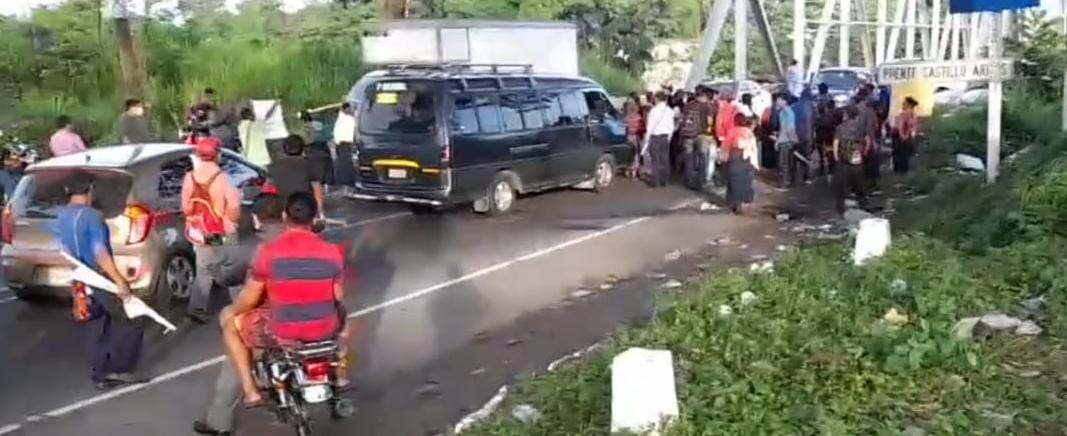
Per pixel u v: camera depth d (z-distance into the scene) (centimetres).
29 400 813
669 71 5262
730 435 616
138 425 757
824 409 650
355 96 1959
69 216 828
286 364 651
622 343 852
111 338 842
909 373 714
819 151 2147
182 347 950
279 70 2769
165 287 1056
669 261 1320
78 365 902
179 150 1120
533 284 1195
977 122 2425
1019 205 1179
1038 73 2538
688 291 1062
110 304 834
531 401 744
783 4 6562
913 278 952
